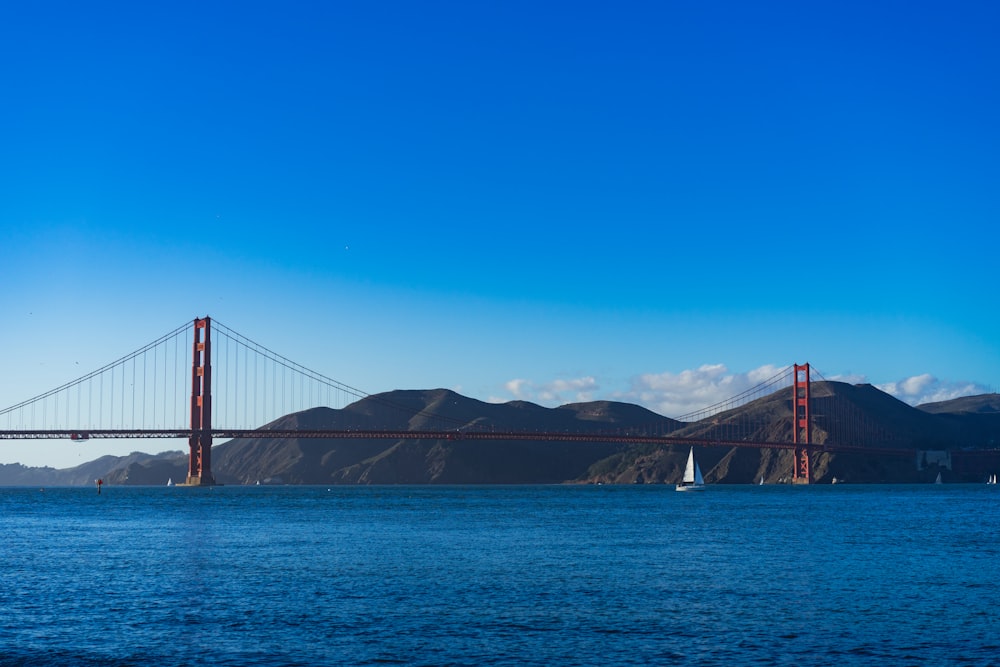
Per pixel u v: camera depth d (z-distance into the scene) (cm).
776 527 8625
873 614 3762
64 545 6831
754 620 3647
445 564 5397
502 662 3041
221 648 3222
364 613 3791
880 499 17038
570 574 4934
